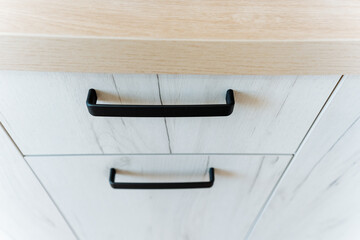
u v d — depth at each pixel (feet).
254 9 0.92
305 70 0.94
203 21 0.88
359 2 0.96
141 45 0.86
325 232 2.24
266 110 1.15
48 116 1.16
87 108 1.10
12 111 1.13
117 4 0.92
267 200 1.76
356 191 1.73
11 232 2.12
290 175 1.54
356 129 1.25
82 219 1.91
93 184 1.58
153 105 1.03
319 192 1.70
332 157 1.42
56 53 0.88
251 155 1.40
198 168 1.50
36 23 0.86
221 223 2.02
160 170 1.51
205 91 1.06
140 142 1.32
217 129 1.25
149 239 2.22
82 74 0.99
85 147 1.33
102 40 0.84
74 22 0.87
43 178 1.51
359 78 1.01
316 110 1.15
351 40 0.86
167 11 0.90
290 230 2.13
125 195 1.69
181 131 1.26
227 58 0.89
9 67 0.92
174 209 1.86
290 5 0.94
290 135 1.28
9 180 1.51
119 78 1.01
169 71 0.93
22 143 1.28
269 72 0.94
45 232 2.09
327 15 0.92
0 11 0.88
